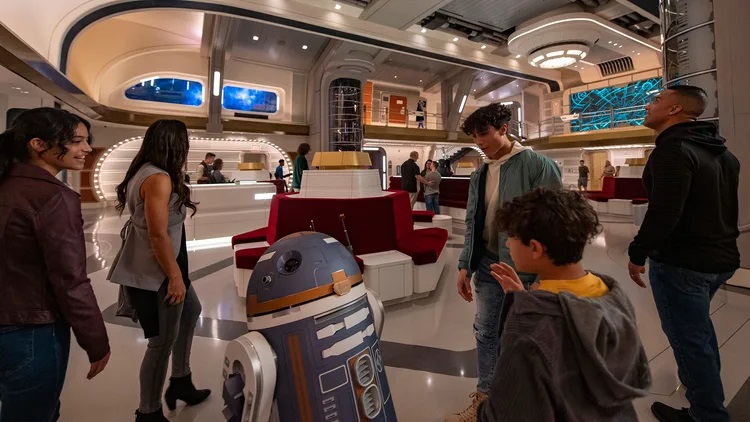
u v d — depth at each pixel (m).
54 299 1.04
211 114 13.03
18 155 1.03
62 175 10.77
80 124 1.12
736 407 1.70
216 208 5.86
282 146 15.10
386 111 17.39
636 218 5.25
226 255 5.07
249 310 1.13
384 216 3.41
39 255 1.00
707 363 1.42
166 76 13.02
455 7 11.13
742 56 3.39
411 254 3.24
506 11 11.46
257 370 1.00
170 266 1.43
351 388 1.09
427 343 2.47
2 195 0.97
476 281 1.63
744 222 3.37
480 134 1.50
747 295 3.17
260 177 8.48
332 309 1.09
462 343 2.47
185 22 12.09
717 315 2.78
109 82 12.12
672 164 1.35
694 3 3.71
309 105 15.05
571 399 0.64
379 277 3.00
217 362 2.23
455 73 16.50
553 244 0.73
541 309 0.68
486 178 1.59
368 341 1.17
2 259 0.97
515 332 0.69
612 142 15.36
